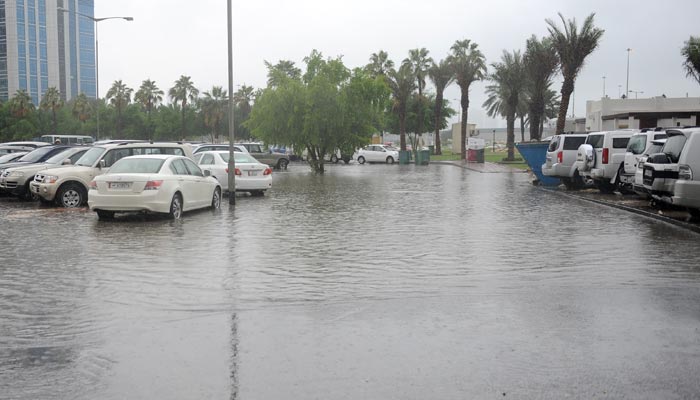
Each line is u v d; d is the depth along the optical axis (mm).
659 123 45406
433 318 7109
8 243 12453
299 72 45938
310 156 42531
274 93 41875
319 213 17812
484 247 11992
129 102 93375
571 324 6859
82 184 19312
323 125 41125
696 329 6672
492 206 19750
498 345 6148
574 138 25688
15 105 85312
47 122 93000
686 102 55562
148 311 7449
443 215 17328
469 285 8789
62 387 5117
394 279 9180
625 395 4914
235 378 5297
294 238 13109
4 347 6152
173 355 5891
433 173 40312
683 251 11523
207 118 89438
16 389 5078
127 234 13672
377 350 6016
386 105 44438
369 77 43156
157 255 11117
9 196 23391
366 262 10477
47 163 21500
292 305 7703
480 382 5188
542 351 5961
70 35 141750
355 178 35125
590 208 19172
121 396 4922
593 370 5457
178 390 5039
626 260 10656
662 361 5680
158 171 16125
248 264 10289
